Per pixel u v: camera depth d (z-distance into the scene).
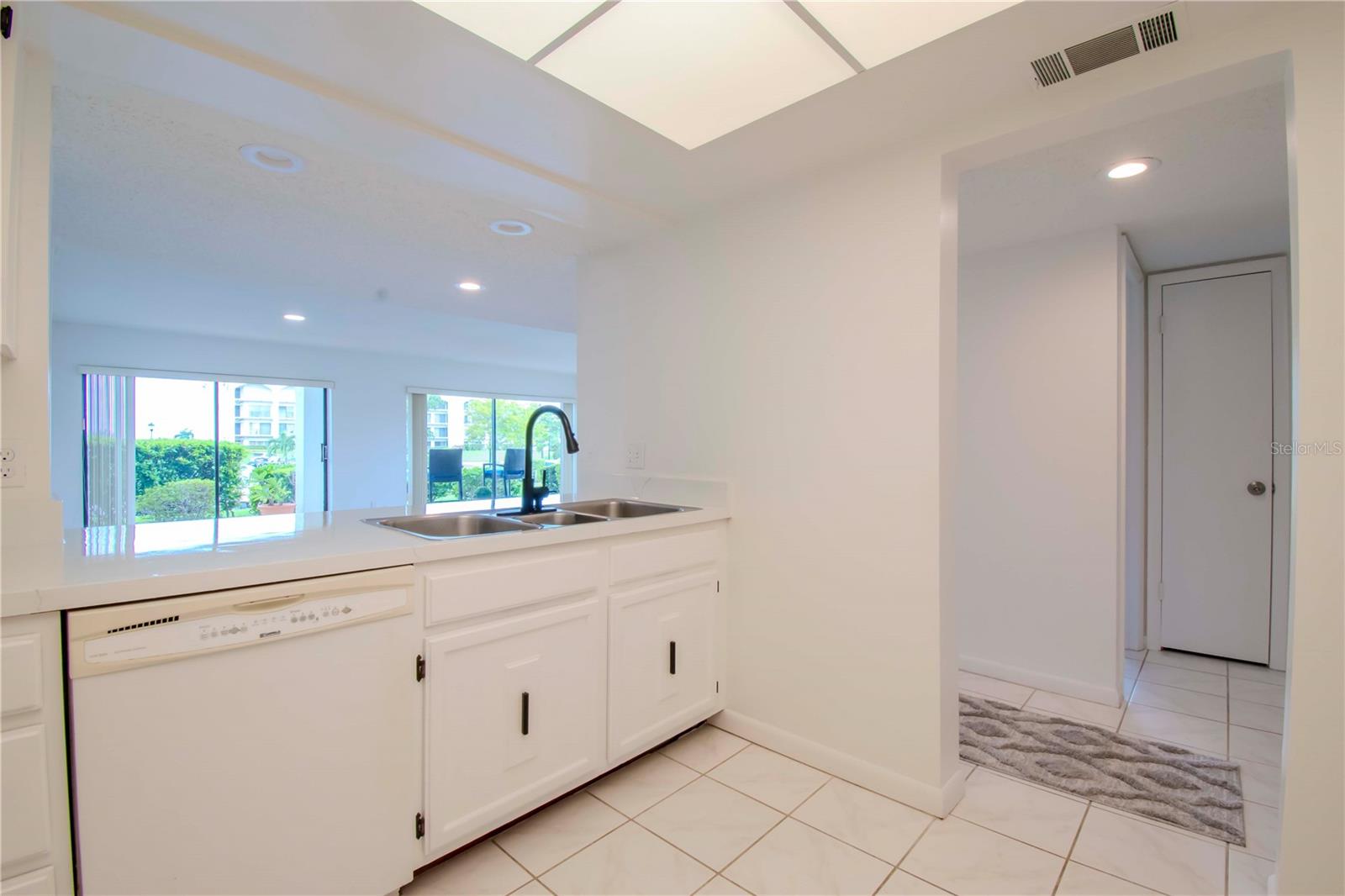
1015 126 1.62
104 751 1.04
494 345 6.54
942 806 1.76
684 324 2.46
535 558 1.67
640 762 2.08
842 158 1.94
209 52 1.37
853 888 1.48
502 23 1.29
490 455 8.52
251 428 6.26
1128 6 1.26
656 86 1.54
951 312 1.83
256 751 1.20
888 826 1.72
